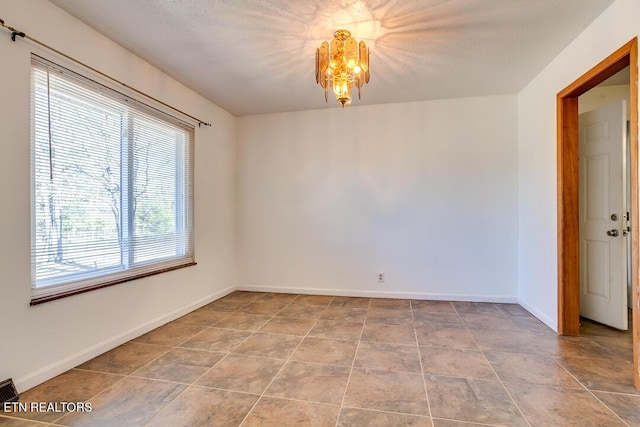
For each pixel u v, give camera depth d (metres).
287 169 3.99
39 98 1.87
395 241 3.70
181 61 2.65
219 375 1.93
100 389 1.78
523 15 2.02
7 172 1.70
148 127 2.73
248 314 3.12
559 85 2.53
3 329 1.68
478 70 2.81
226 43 2.37
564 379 1.86
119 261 2.45
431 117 3.58
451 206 3.55
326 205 3.88
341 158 3.83
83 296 2.11
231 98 3.50
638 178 1.73
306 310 3.25
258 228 4.08
